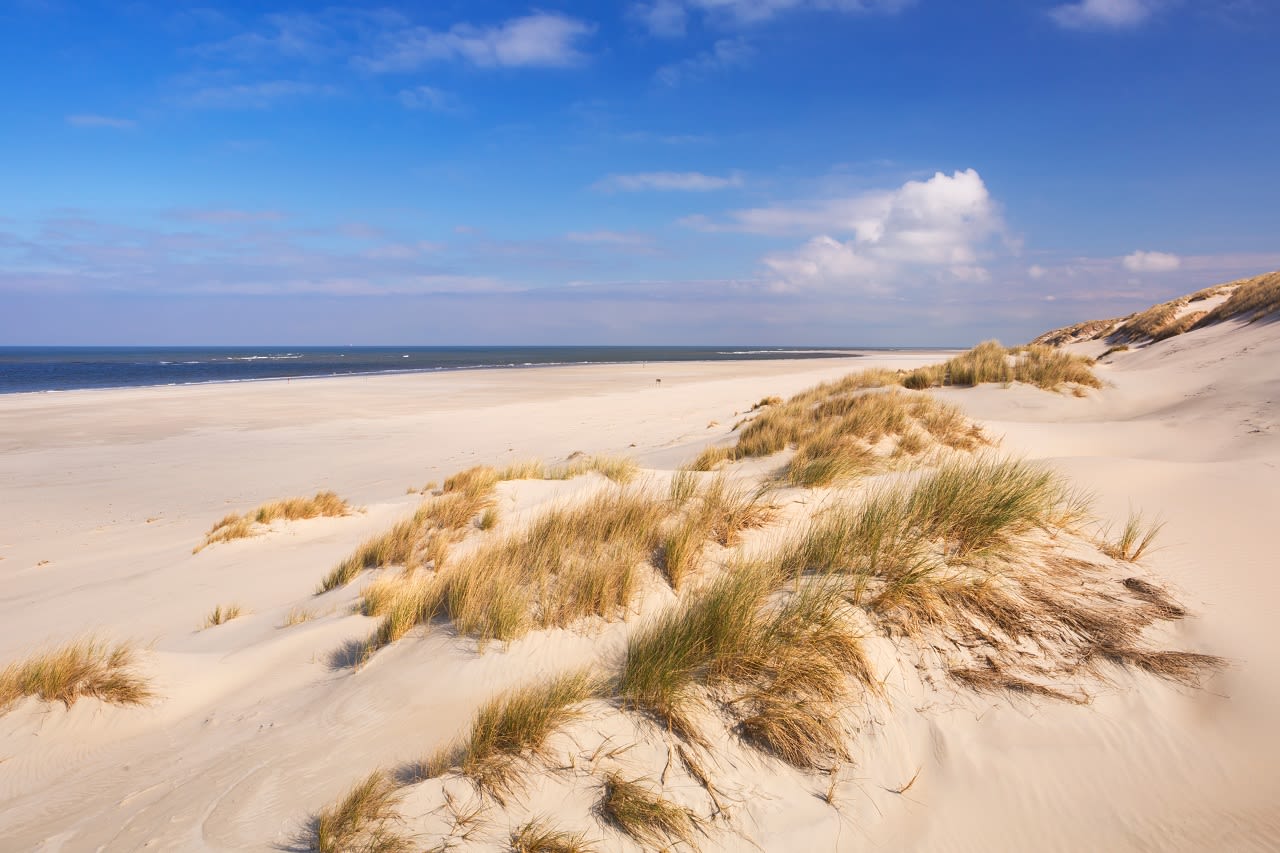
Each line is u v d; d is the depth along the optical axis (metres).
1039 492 5.98
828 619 4.03
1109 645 4.15
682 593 4.86
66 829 3.16
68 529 14.35
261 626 6.72
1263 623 4.44
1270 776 3.30
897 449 11.11
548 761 3.18
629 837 2.88
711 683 3.69
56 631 7.73
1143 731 3.57
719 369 74.75
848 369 72.31
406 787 3.03
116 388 49.78
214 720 4.32
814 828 3.05
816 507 6.76
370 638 5.21
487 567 5.26
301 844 2.83
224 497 17.02
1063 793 3.24
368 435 26.16
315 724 3.88
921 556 4.77
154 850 2.89
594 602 4.65
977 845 3.03
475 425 28.45
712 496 6.34
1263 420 12.56
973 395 18.30
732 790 3.18
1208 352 22.73
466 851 2.72
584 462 13.48
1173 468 7.96
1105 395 18.14
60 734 4.26
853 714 3.57
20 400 38.78
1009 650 4.06
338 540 11.46
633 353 191.75
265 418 31.25
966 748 3.44
